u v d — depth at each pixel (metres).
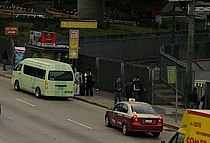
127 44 88.69
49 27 113.06
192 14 49.50
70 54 66.19
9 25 114.00
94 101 59.75
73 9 168.62
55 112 51.91
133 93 56.81
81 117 50.19
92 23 79.50
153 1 164.12
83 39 88.12
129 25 137.38
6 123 44.41
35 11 169.25
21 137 39.00
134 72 61.34
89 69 69.94
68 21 78.88
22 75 63.53
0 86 67.44
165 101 58.91
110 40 85.69
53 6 176.12
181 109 56.22
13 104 54.81
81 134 41.91
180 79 59.56
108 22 133.12
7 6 170.00
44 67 60.12
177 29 132.88
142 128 42.12
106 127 45.91
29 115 49.12
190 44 49.97
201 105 52.75
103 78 67.75
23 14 149.00
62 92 60.00
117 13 159.62
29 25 116.56
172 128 47.41
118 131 44.53
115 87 57.09
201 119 24.95
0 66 85.31
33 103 56.59
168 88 60.59
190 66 50.44
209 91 52.75
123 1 169.50
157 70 60.00
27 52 75.12
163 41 95.50
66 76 60.22
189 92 50.78
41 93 60.00
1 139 37.78
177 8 166.75
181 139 26.52
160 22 153.12
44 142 37.66
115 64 65.00
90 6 126.06
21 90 65.25
